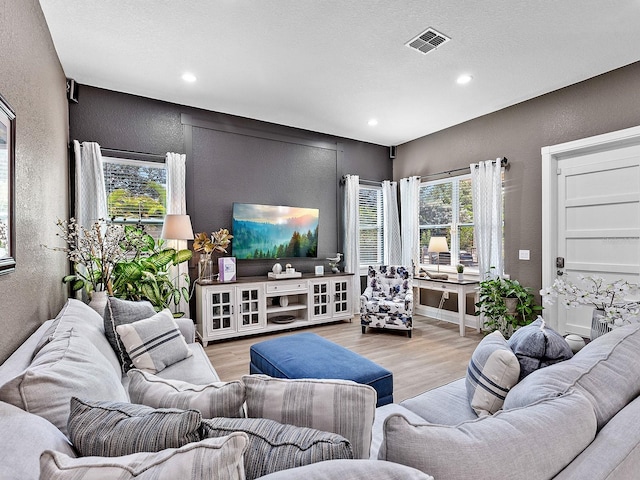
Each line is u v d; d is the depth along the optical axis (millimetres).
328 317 4770
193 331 2727
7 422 814
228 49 2920
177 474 620
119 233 3043
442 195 5188
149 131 3951
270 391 1008
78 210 3441
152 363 2018
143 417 824
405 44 2854
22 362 1306
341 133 5273
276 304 4723
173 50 2930
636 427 898
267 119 4648
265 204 4746
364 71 3309
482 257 4410
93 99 3650
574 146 3586
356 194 5391
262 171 4727
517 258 4148
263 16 2486
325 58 3072
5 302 1475
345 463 679
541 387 1100
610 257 3451
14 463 697
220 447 649
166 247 3963
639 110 3145
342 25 2600
